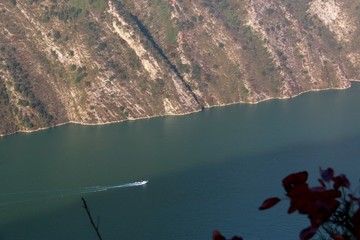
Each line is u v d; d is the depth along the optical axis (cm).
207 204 5453
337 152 6862
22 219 5481
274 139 7600
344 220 476
